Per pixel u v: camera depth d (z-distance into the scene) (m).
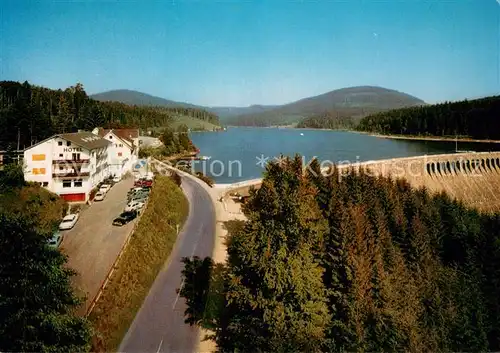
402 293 31.61
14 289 15.99
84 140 57.41
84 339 17.94
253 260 23.30
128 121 188.12
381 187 58.16
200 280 34.34
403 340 25.67
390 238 40.91
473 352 29.36
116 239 36.12
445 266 41.84
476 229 47.91
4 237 16.39
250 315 24.53
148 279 32.56
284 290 22.94
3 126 74.25
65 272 18.59
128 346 24.16
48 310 16.80
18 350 15.53
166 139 156.88
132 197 50.91
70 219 40.66
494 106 190.12
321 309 23.70
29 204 42.41
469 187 116.56
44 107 123.94
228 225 52.12
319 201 47.50
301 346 21.12
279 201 24.75
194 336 26.44
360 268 28.84
